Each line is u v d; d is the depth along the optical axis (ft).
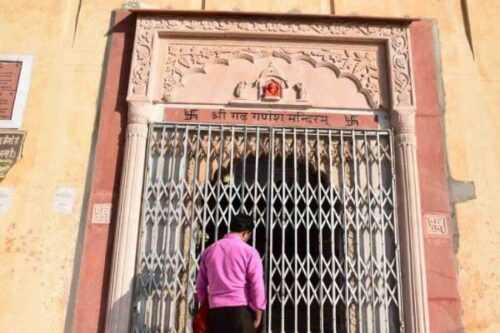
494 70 17.51
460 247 15.64
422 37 17.72
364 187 16.17
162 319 15.01
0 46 17.79
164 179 16.24
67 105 17.15
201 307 12.53
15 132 16.78
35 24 18.13
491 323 14.99
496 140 16.76
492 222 15.92
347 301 15.08
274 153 16.51
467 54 17.69
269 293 14.89
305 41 17.51
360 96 17.11
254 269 12.24
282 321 14.75
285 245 16.55
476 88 17.28
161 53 17.48
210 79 17.22
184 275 15.40
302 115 16.83
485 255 15.58
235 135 16.67
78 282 15.37
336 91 17.12
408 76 16.96
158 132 16.69
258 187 15.84
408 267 15.16
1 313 15.07
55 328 14.98
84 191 16.26
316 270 15.25
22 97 17.20
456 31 17.98
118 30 17.92
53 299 15.25
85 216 15.98
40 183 16.33
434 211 15.92
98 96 17.24
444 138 16.69
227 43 17.52
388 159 16.37
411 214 15.57
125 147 16.40
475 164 16.46
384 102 16.96
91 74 17.49
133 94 16.75
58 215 16.02
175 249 15.55
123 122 16.83
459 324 14.94
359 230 15.78
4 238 15.76
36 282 15.38
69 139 16.79
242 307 12.00
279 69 17.29
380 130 16.57
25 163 16.52
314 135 16.62
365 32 17.40
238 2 18.17
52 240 15.79
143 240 15.55
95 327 14.98
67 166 16.51
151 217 15.85
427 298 15.05
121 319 14.71
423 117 16.84
